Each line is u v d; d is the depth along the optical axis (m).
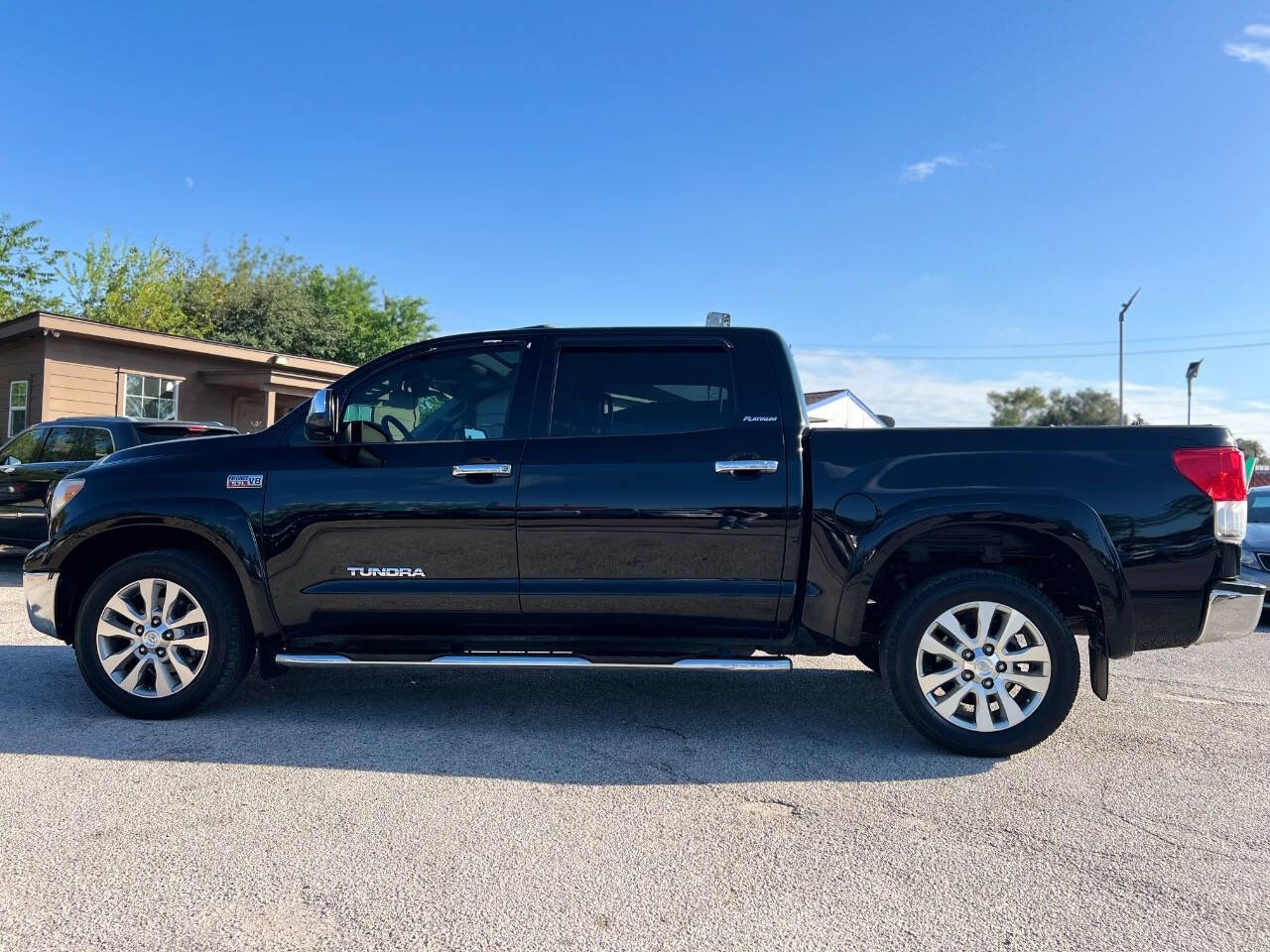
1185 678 5.65
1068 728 4.46
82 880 2.70
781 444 4.04
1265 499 10.26
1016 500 3.82
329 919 2.50
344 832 3.07
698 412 4.18
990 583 3.86
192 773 3.62
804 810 3.33
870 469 3.95
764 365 4.21
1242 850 3.03
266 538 4.18
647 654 4.15
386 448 4.22
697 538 4.01
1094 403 77.25
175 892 2.63
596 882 2.74
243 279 31.58
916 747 4.09
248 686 5.04
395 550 4.14
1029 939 2.45
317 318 32.03
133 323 29.62
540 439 4.17
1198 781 3.69
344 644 4.27
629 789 3.52
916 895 2.68
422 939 2.40
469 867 2.83
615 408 4.22
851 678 5.46
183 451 4.40
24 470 9.10
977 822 3.24
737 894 2.67
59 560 4.35
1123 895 2.70
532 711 4.62
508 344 4.36
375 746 4.00
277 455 4.29
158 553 4.29
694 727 4.38
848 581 3.92
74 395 15.39
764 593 4.02
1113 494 3.82
